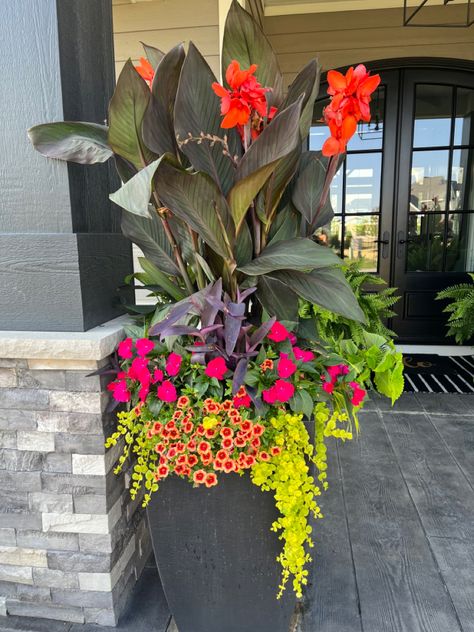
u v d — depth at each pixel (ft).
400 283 12.95
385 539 5.23
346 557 4.96
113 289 4.62
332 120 3.14
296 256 3.42
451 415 8.62
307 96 3.62
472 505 5.84
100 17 4.55
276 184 3.66
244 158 3.28
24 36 3.71
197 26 7.72
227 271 3.83
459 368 11.46
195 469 3.49
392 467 6.78
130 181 2.83
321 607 4.32
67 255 3.89
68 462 3.95
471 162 12.35
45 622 4.21
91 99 4.33
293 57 11.95
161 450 3.50
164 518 3.69
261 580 3.68
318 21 11.73
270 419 3.51
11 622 4.21
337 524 5.50
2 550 4.19
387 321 13.08
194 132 3.50
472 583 4.59
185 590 3.82
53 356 3.71
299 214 4.29
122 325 4.27
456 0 11.19
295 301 3.99
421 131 12.34
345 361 4.04
